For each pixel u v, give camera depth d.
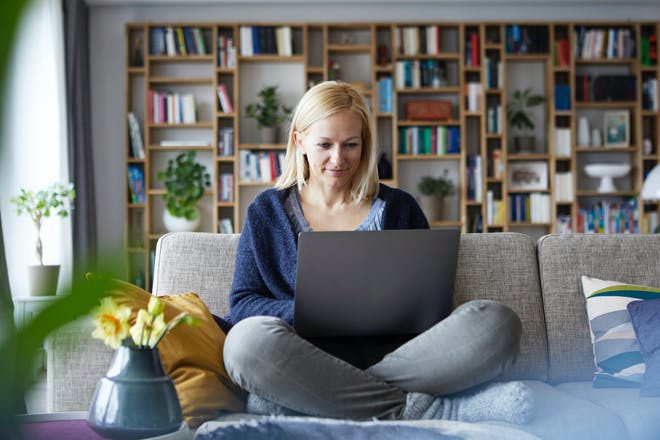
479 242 2.03
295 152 2.00
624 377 1.80
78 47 5.48
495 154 6.15
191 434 1.12
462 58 6.08
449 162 6.27
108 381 1.05
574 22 6.10
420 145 6.13
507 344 1.53
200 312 1.66
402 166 6.27
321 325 1.59
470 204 6.07
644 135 6.30
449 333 1.51
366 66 6.28
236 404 1.50
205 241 2.00
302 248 1.52
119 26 6.09
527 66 6.29
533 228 6.29
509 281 2.00
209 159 6.20
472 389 1.56
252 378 1.43
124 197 6.02
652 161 6.21
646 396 1.68
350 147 1.89
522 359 1.94
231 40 6.04
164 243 2.00
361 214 1.97
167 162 6.17
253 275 1.86
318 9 6.17
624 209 6.13
